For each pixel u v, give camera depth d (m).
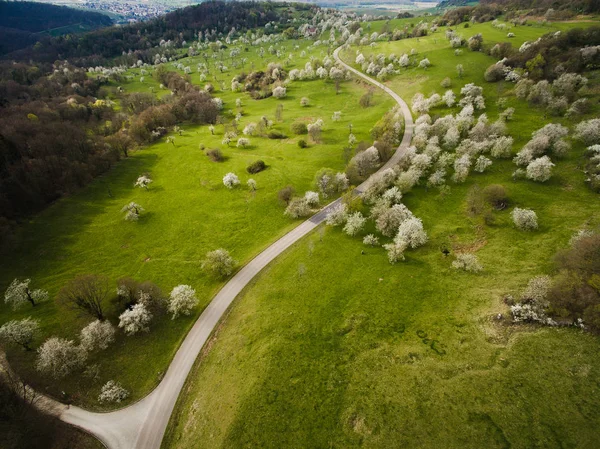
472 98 134.75
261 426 48.03
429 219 85.44
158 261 88.81
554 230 70.88
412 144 120.00
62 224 102.88
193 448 49.50
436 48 198.25
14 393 56.41
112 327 68.31
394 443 42.94
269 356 56.97
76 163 122.00
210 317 71.69
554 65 135.25
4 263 88.31
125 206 106.81
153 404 57.44
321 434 46.00
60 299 69.06
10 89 196.38
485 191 85.31
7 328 64.88
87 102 193.75
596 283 49.88
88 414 56.34
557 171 89.44
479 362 48.59
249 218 101.19
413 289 65.38
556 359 46.22
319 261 78.81
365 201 96.12
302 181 114.94
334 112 172.12
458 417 43.31
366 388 49.56
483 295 59.84
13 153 112.19
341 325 60.97
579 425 39.69
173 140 155.88
